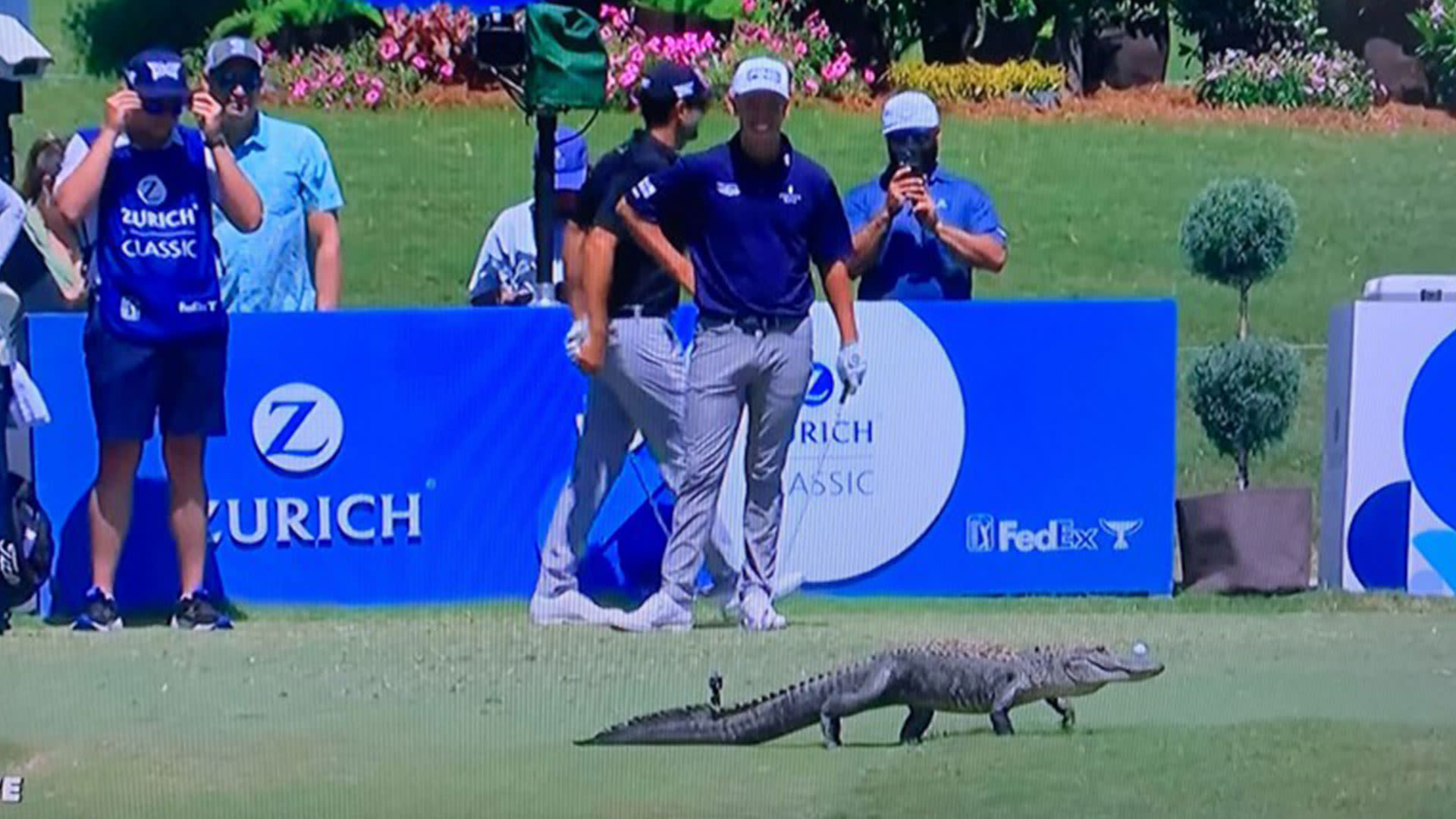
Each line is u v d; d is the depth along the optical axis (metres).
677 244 16.81
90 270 17.27
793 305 16.58
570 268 17.42
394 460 18.55
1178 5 46.53
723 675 14.98
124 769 12.63
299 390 18.41
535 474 18.72
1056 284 34.59
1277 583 19.42
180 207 17.03
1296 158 41.31
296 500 18.47
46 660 15.77
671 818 11.62
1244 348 21.59
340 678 14.96
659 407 17.16
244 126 19.41
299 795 11.98
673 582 17.06
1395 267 35.56
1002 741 13.13
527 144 39.97
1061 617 17.92
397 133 40.41
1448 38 46.12
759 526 17.08
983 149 40.84
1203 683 14.88
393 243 35.38
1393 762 12.57
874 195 19.41
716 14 43.06
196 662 15.77
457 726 13.66
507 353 18.61
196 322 17.12
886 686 13.12
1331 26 47.09
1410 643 16.58
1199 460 25.91
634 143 16.92
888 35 45.19
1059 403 19.27
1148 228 36.97
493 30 20.02
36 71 19.52
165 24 45.81
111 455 17.31
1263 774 12.21
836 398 18.98
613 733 13.25
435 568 18.66
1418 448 19.73
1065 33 45.81
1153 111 44.09
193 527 17.48
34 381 17.98
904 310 18.98
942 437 19.16
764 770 12.52
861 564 19.16
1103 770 12.41
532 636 16.73
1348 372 19.78
